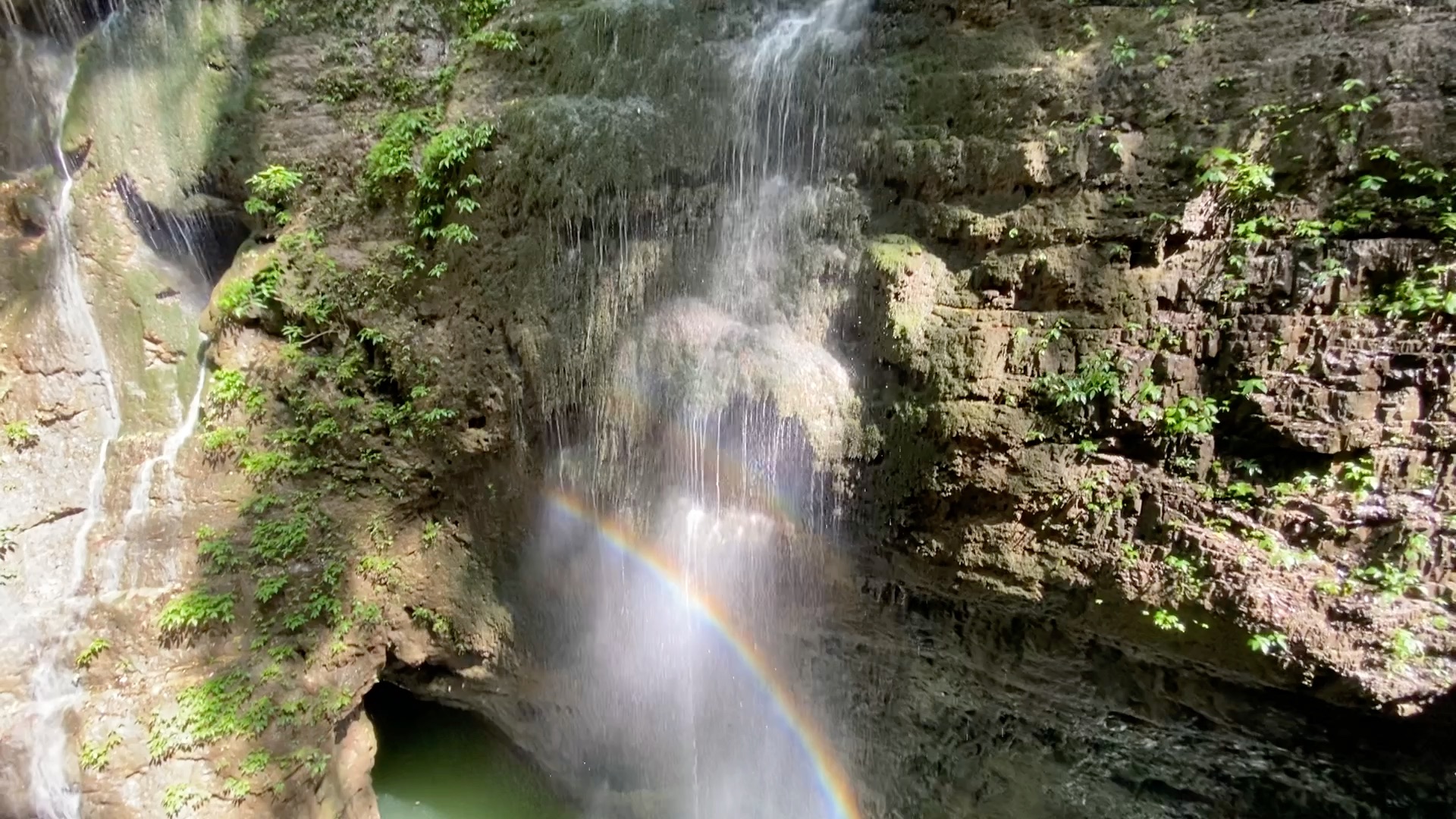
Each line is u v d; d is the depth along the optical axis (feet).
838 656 24.61
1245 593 15.44
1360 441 15.28
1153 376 17.51
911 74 21.29
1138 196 18.25
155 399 28.99
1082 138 18.81
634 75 23.56
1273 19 17.24
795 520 22.29
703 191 22.99
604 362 23.49
